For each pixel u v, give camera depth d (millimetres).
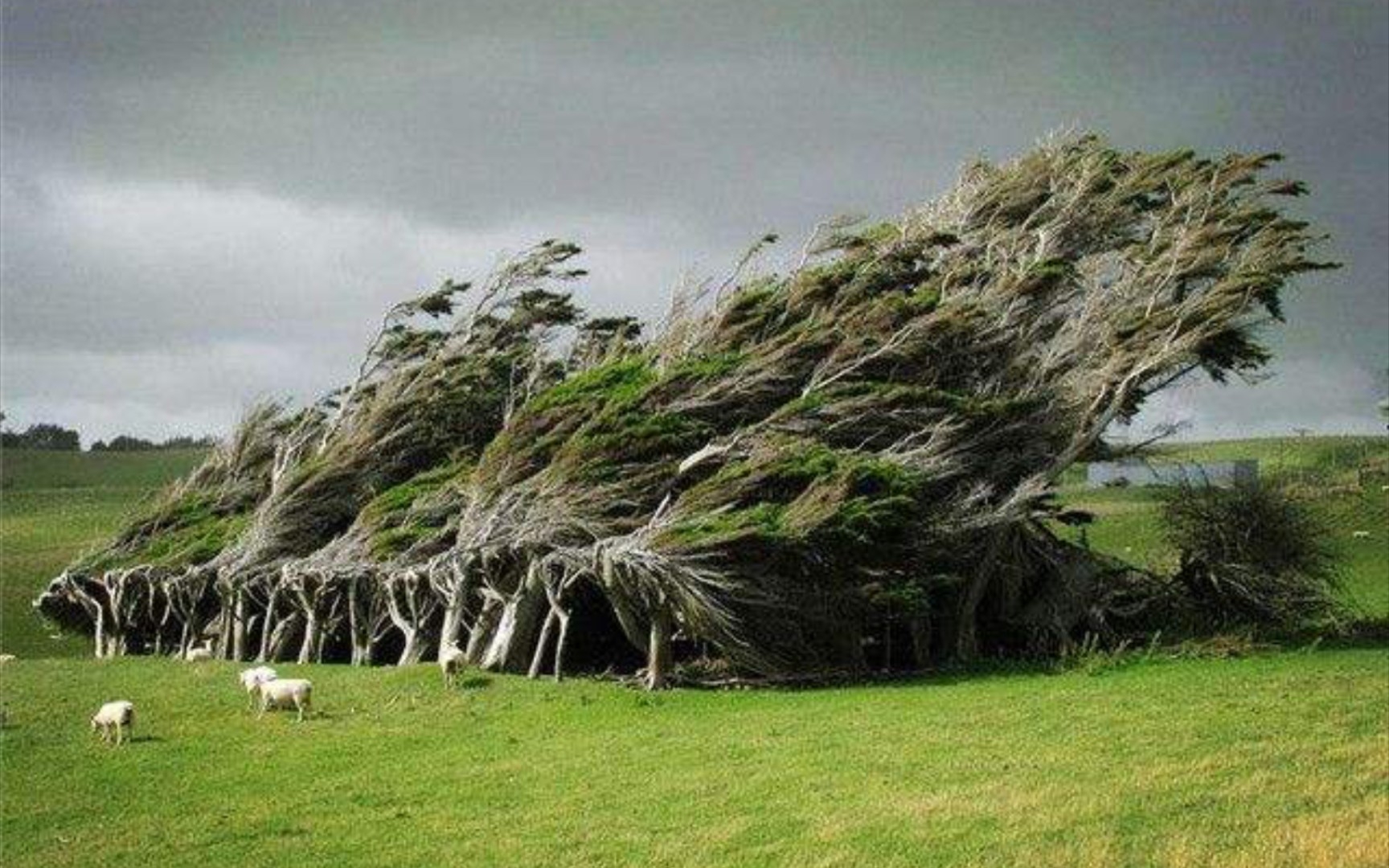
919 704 36156
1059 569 50969
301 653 55844
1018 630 50688
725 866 21469
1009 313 50938
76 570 67750
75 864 22766
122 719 32875
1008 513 46531
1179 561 58062
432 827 24422
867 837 22578
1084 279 53250
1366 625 52062
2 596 76125
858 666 44938
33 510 103188
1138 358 48969
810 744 30672
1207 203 54281
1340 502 84125
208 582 60906
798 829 23375
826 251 53656
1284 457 112875
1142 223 56812
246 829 24578
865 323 48625
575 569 45250
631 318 62969
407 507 54156
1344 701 33688
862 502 41281
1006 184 59219
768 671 43031
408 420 61062
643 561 42000
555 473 46875
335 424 64438
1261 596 51531
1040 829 22609
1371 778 25484
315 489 59188
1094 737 29969
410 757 30859
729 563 42000
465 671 44125
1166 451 55438
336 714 37094
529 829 24031
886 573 44562
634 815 24766
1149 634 50125
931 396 46406
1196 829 22312
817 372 48219
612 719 35812
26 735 34062
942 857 21359
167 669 49594
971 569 48750
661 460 46844
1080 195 56781
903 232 54844
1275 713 32219
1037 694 36938
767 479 43656
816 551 41969
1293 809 23438
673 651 47938
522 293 65875
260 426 71062
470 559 47781
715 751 30438
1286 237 51062
